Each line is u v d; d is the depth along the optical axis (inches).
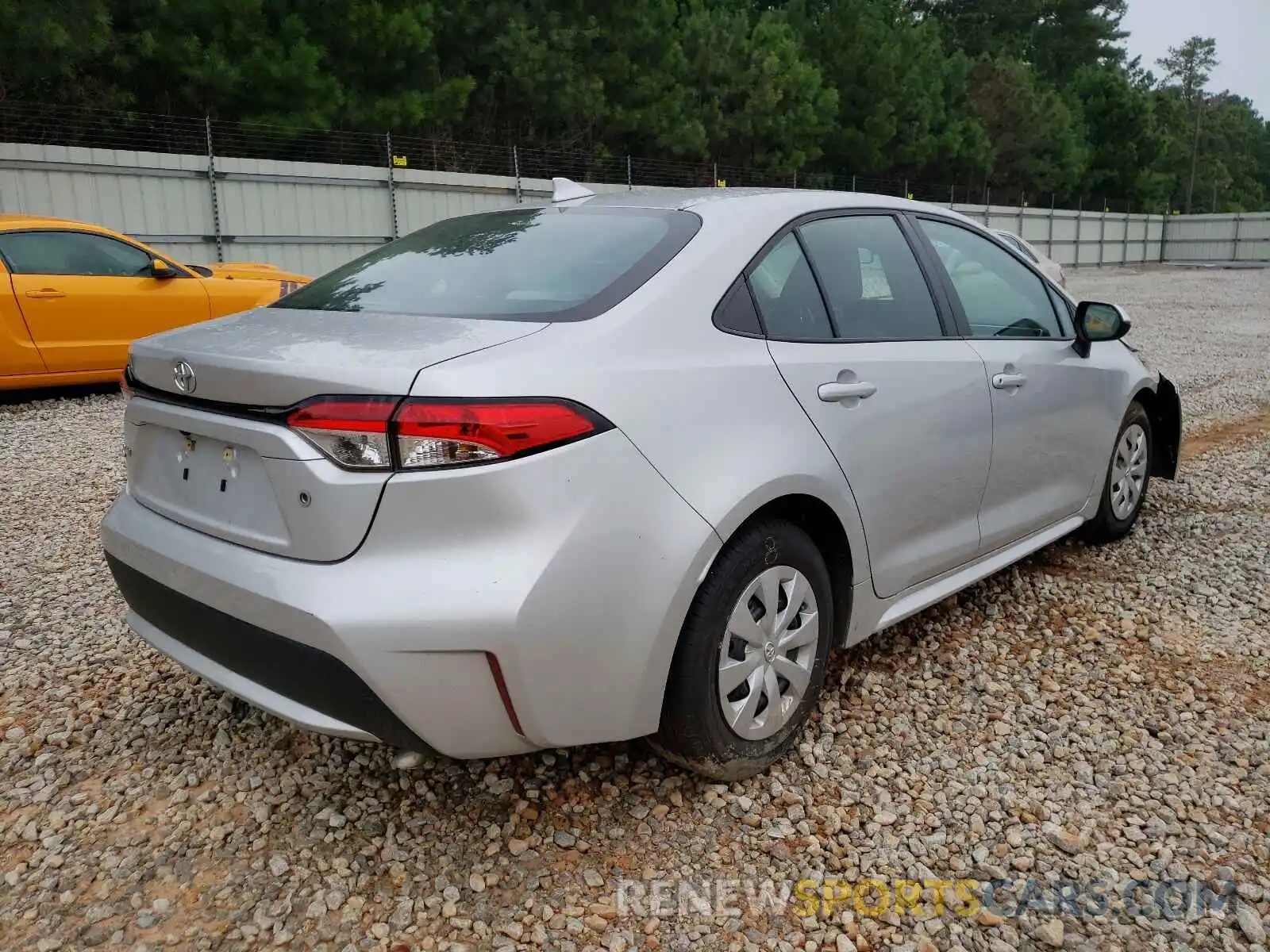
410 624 83.0
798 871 96.5
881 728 121.6
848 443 112.3
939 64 1672.0
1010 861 98.2
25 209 605.3
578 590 87.0
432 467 83.2
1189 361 470.9
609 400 90.6
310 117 740.0
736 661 102.6
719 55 1125.7
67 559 177.9
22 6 606.9
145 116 703.1
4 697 128.3
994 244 155.1
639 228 112.7
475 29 903.7
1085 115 2190.0
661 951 86.7
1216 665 139.6
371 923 89.5
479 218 131.9
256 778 110.9
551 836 101.1
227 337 99.0
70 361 323.9
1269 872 96.5
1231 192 3538.4
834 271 121.1
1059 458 157.2
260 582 88.2
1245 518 206.2
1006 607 159.0
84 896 92.7
